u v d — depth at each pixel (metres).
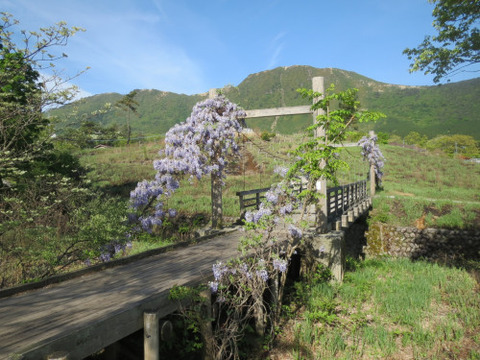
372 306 8.29
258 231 7.12
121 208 8.06
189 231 12.73
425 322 7.44
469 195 22.06
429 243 16.91
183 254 7.15
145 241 11.08
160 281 5.18
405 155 34.28
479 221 16.89
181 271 5.79
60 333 3.22
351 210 13.38
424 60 9.62
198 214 14.86
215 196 10.35
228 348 5.85
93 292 4.64
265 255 6.62
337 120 8.09
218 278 5.25
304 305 8.28
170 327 4.29
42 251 6.74
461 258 15.91
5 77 6.90
